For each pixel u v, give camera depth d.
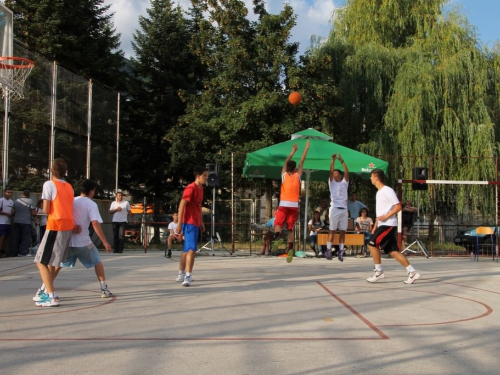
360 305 7.20
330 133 25.97
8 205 15.31
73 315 6.38
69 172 19.67
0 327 5.74
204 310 6.72
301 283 9.38
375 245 9.57
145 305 7.06
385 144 23.25
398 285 9.34
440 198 18.64
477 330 5.78
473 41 24.45
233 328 5.73
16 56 16.94
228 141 27.20
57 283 9.11
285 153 15.84
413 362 4.52
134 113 31.94
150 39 32.31
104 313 6.51
